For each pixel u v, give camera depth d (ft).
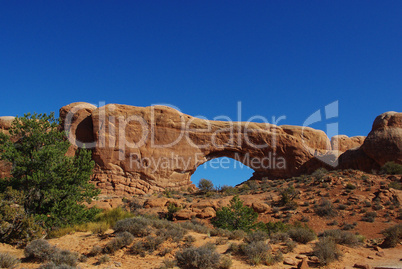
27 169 62.03
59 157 65.16
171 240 42.42
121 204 98.53
